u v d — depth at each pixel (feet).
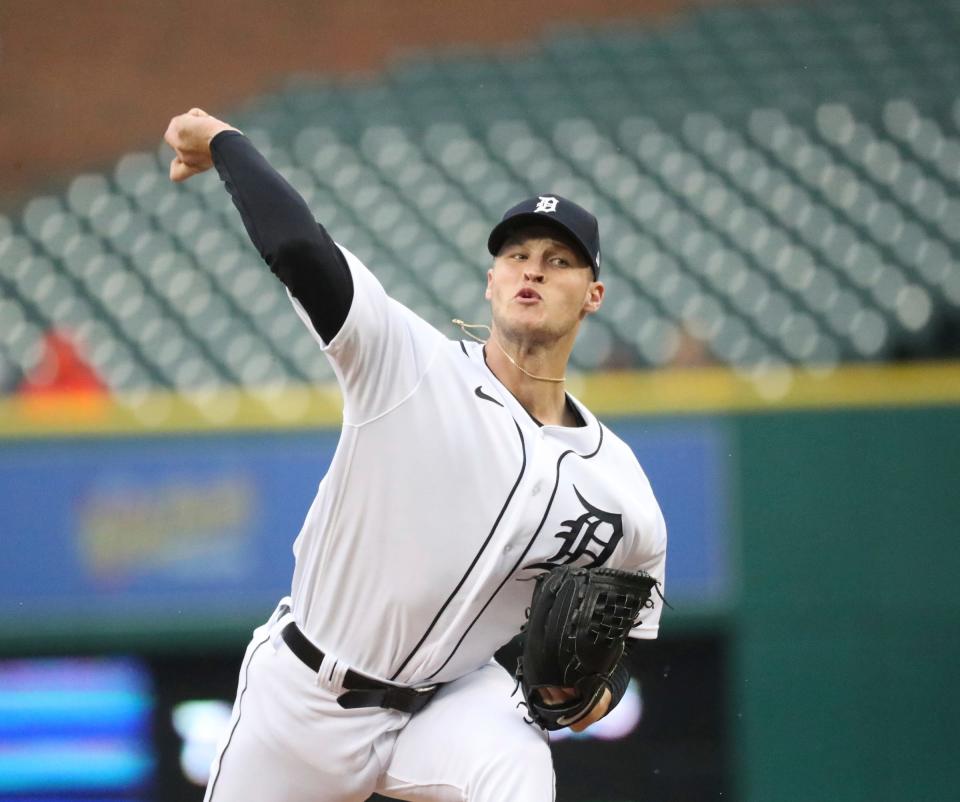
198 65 143.02
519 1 144.56
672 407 79.10
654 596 41.22
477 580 36.50
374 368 35.29
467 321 106.52
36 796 82.28
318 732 37.99
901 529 77.46
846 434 78.23
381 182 120.67
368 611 36.83
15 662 81.82
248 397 83.87
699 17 140.87
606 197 116.78
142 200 120.57
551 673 36.22
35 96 141.08
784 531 77.87
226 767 38.91
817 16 138.10
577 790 82.79
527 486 36.47
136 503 79.82
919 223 110.63
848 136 119.03
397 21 144.66
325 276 34.17
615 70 134.31
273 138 129.08
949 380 78.07
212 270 112.37
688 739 82.12
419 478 35.81
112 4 143.64
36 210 121.90
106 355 105.09
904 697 76.48
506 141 124.36
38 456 80.28
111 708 82.43
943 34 133.59
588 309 39.27
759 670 77.41
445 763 37.01
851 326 100.99
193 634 78.95
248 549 79.25
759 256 108.68
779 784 76.74
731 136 120.88
